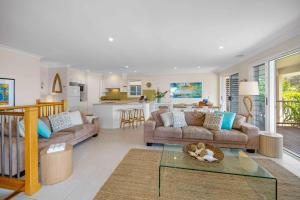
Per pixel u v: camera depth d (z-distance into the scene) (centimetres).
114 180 217
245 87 364
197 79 796
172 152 248
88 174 233
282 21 239
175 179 222
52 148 225
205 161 213
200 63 562
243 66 496
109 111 558
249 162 213
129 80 870
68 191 193
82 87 720
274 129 367
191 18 229
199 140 334
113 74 851
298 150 322
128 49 387
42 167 205
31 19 229
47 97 605
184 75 812
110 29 267
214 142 328
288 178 222
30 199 179
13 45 350
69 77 614
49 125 337
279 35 294
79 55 445
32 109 193
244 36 300
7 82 364
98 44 346
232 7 200
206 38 310
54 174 207
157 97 734
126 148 346
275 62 368
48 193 189
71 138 322
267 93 375
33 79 430
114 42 333
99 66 624
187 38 310
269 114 370
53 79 608
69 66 610
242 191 195
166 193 190
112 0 184
